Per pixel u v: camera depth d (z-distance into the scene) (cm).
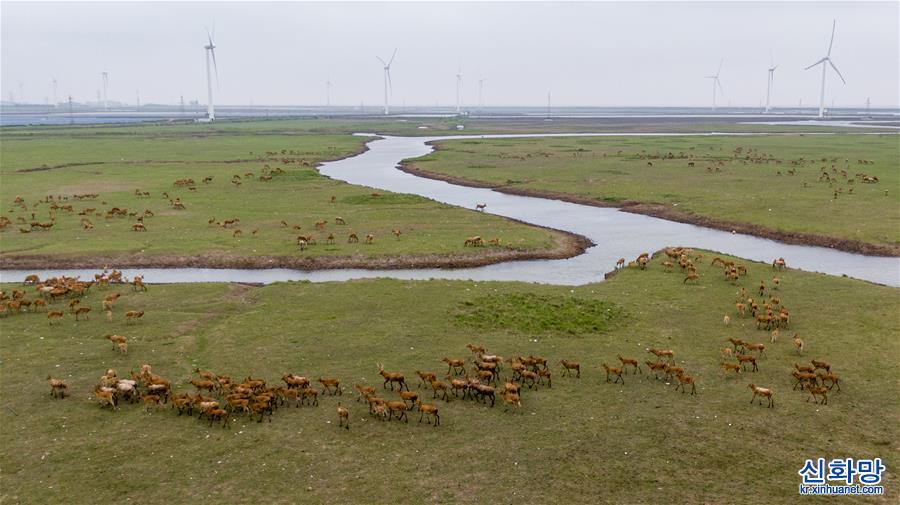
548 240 5134
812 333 3014
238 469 1930
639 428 2156
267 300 3591
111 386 2402
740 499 1767
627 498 1777
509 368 2675
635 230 5756
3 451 2025
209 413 2222
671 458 1975
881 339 2900
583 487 1828
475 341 2961
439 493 1805
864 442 2056
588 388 2475
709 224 5900
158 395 2369
